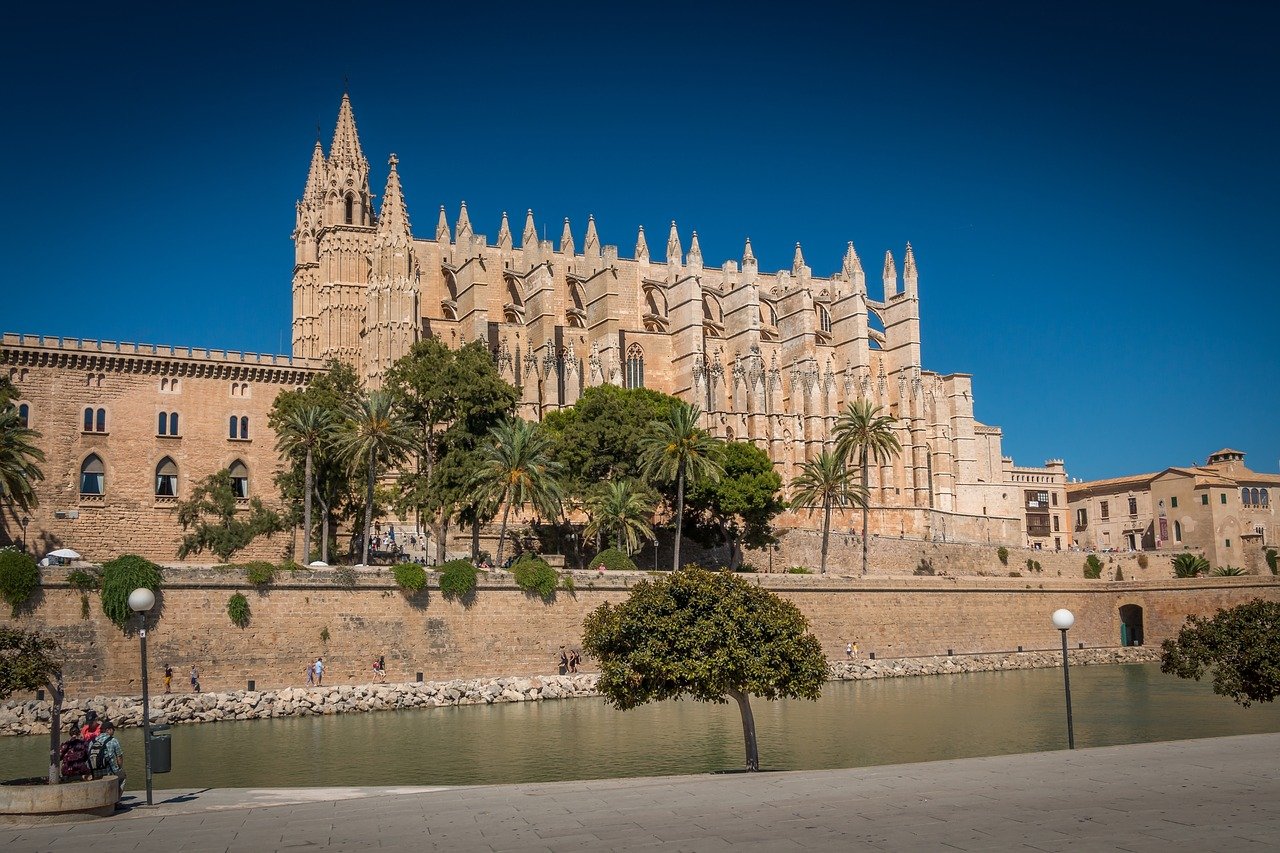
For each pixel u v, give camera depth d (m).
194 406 92.06
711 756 49.44
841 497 114.81
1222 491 141.75
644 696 41.84
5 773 44.22
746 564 107.81
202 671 63.81
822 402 135.12
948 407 149.38
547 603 74.62
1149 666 97.00
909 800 26.38
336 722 60.50
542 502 80.75
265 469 93.75
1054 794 26.62
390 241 111.50
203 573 64.56
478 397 86.69
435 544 95.19
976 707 67.62
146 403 90.50
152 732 35.38
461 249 130.38
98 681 61.19
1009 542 140.12
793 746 52.72
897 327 148.38
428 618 70.75
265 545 89.50
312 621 67.25
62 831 26.64
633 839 22.75
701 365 132.25
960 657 91.50
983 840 21.59
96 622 61.66
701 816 25.09
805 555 110.12
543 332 122.69
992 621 96.94
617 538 92.06
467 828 24.75
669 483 96.31
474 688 68.69
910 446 141.25
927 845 21.31
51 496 86.62
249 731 57.00
